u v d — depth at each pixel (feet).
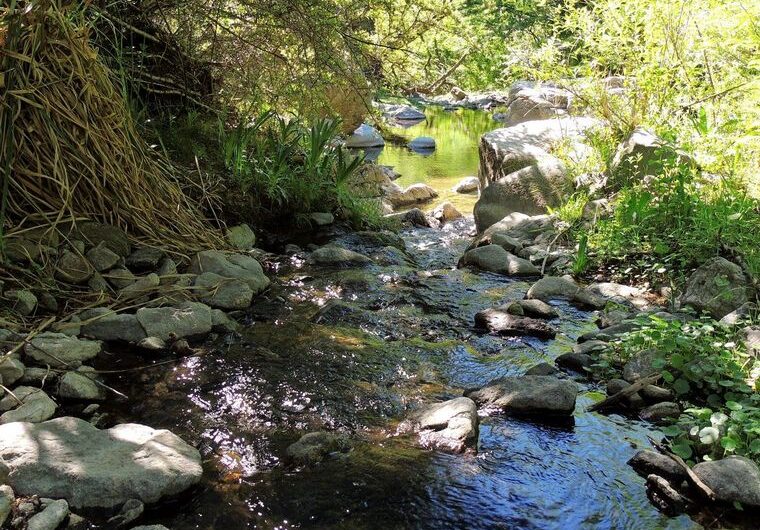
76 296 13.89
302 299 15.81
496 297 16.56
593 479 9.75
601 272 17.92
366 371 12.60
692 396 11.91
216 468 9.63
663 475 9.77
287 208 20.95
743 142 18.26
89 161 15.06
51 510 8.21
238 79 23.17
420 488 9.40
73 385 11.03
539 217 21.11
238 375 12.17
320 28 20.27
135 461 9.10
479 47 26.89
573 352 13.29
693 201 17.80
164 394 11.46
